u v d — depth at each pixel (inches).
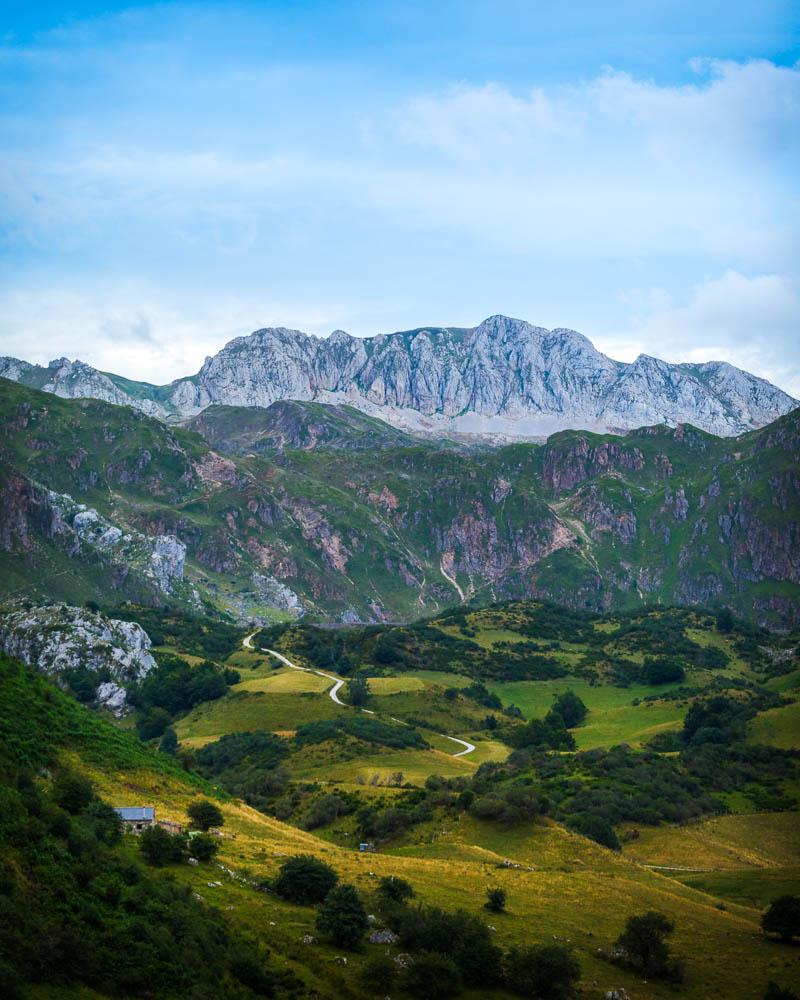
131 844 3870.6
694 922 4626.0
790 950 4286.4
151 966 2652.6
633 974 3811.5
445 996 3307.1
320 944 3454.7
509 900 4515.3
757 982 3818.9
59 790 3900.1
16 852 2896.2
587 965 3804.1
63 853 3051.2
